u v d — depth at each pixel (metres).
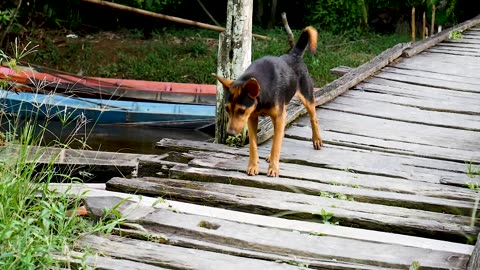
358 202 5.95
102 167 7.16
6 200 5.44
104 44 13.94
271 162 6.32
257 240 5.46
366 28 15.56
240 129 6.02
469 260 5.26
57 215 5.46
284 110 6.31
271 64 6.28
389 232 5.67
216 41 14.55
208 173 6.31
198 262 5.25
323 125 7.34
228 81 6.08
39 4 14.40
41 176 5.93
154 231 5.55
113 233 5.51
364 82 8.69
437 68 9.35
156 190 6.04
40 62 12.94
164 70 12.67
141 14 13.53
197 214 5.73
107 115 9.68
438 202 5.92
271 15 16.09
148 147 9.21
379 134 7.16
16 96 8.79
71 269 5.21
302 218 5.80
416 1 15.71
